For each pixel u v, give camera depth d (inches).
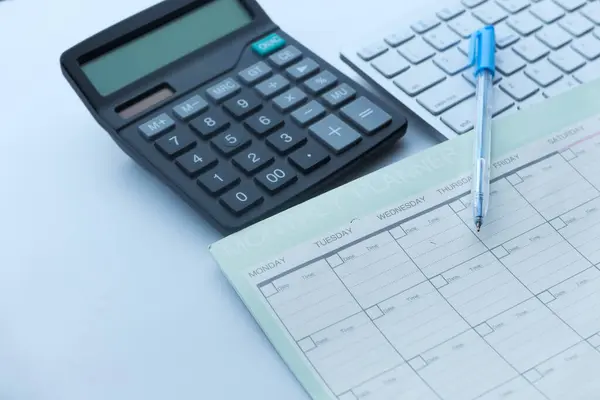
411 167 18.0
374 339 14.9
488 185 17.5
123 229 17.8
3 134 20.4
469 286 15.7
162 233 17.6
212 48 20.3
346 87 19.5
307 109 18.9
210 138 18.4
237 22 20.9
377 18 23.4
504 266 16.0
